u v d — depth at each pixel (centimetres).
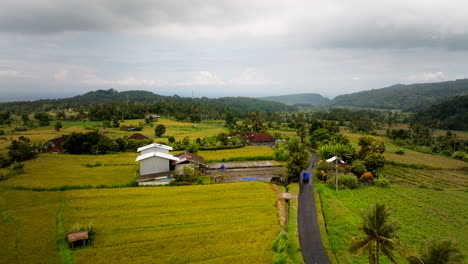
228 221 4219
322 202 5225
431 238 3847
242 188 5672
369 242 2841
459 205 5116
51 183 5716
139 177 6134
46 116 15962
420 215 4647
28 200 4825
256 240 3697
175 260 3228
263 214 4469
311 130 13862
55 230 3812
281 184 6206
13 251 3281
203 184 5966
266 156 8662
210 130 16162
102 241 3597
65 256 3259
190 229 3953
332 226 4219
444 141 12788
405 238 3841
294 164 6412
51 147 9725
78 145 9106
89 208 4581
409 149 11975
